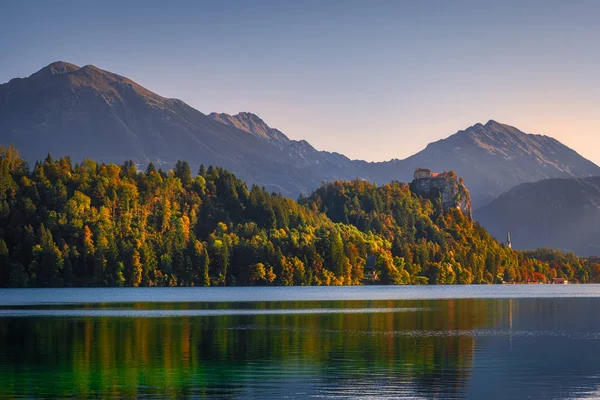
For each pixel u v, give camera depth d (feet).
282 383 274.16
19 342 375.86
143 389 263.29
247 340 388.16
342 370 298.97
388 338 400.47
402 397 253.44
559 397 253.65
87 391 259.39
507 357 332.19
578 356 336.08
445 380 280.10
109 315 559.79
